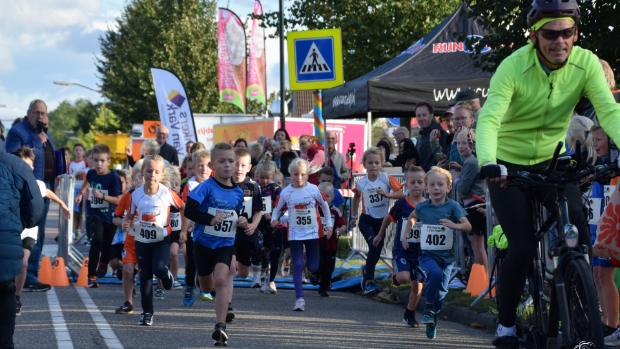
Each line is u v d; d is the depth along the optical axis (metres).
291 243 11.01
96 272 13.38
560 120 5.70
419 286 9.12
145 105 61.94
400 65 15.91
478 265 10.30
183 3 60.78
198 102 59.62
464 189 10.54
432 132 13.26
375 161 11.85
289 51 15.27
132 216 9.57
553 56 5.31
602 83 5.49
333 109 17.28
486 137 5.41
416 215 8.75
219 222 8.10
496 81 5.57
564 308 5.05
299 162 11.15
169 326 9.09
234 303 11.28
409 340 8.23
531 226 5.54
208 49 60.44
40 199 6.69
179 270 15.62
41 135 13.06
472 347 7.82
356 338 8.31
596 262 7.11
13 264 6.24
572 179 5.17
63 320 9.42
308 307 10.95
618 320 7.10
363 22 27.83
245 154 10.24
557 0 5.20
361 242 14.84
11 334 6.40
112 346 7.73
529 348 5.71
